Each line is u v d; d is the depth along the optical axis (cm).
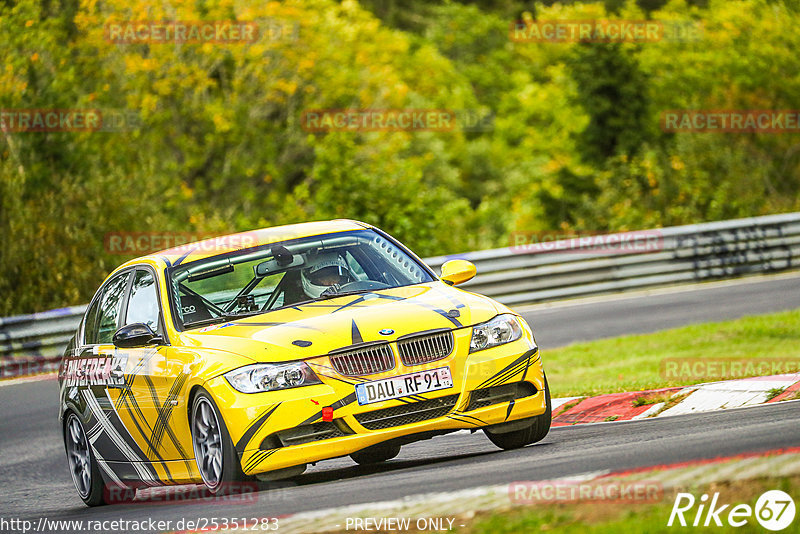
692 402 3152
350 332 2394
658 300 6800
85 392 2998
